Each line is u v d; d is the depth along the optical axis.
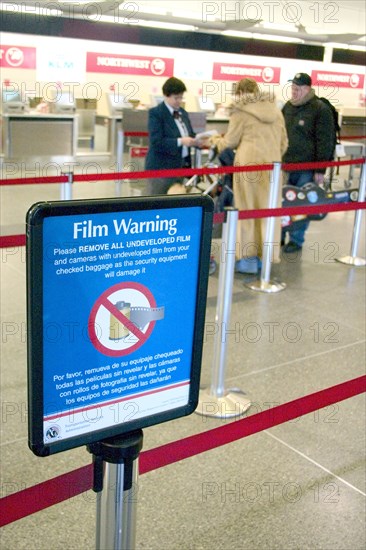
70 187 3.88
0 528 2.12
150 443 2.65
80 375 1.15
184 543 2.10
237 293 4.67
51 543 2.07
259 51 12.94
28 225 1.02
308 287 4.90
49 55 11.94
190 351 1.28
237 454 2.62
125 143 9.52
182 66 13.20
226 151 5.12
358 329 4.07
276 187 4.68
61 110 11.68
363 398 3.16
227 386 3.19
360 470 2.56
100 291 1.12
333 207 3.58
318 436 2.79
